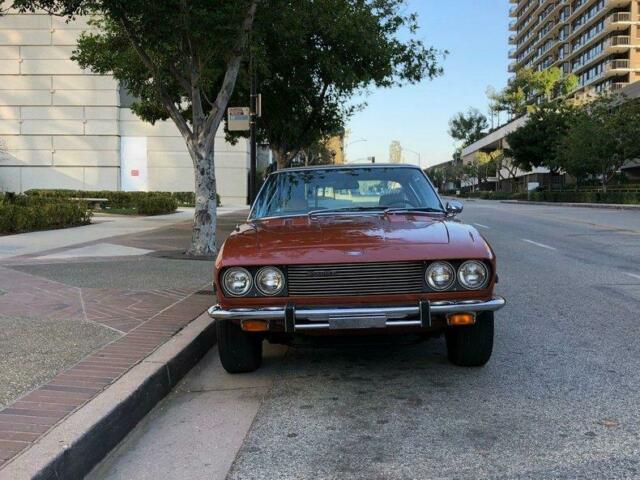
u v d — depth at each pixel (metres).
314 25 15.01
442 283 4.32
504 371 5.05
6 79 40.47
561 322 6.73
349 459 3.50
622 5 85.00
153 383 4.42
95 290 7.70
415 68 18.28
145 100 16.62
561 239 15.73
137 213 26.38
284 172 6.18
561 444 3.63
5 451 3.18
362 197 5.86
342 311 4.25
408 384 4.79
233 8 9.47
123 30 11.21
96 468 3.48
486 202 56.59
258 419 4.15
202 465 3.48
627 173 58.44
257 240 4.73
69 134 40.81
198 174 11.16
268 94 17.56
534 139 54.03
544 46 113.06
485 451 3.56
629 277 9.65
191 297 7.29
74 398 3.93
